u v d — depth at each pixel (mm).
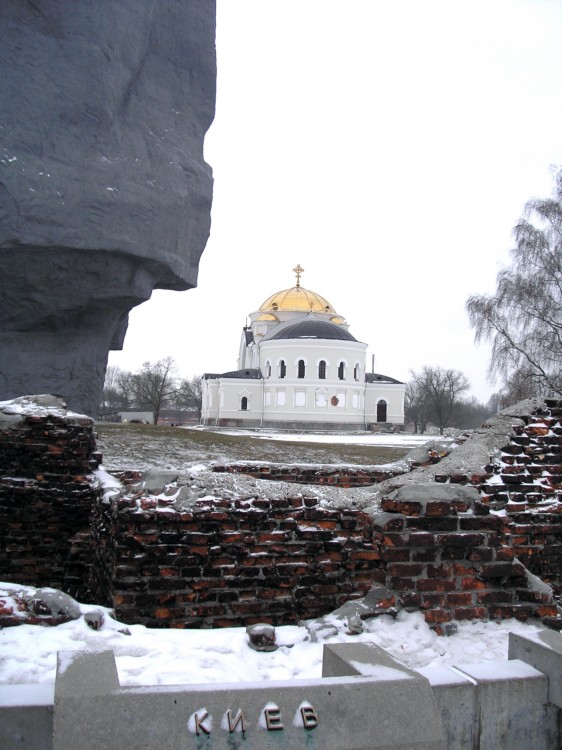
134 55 18328
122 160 18016
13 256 16969
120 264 18344
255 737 2152
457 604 4098
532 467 6207
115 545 4980
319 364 71562
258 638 3529
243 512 5133
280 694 2252
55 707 2070
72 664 2336
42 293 18031
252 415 72812
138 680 3057
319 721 2221
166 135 19609
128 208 17938
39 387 18656
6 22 16750
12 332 18656
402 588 4074
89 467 7688
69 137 17188
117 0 17766
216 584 4969
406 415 99625
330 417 70875
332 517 5355
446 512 4219
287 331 73688
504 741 2730
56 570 7250
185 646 3479
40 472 7480
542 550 5953
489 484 6035
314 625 3822
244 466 9539
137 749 2055
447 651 3756
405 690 2346
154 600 4832
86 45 17219
